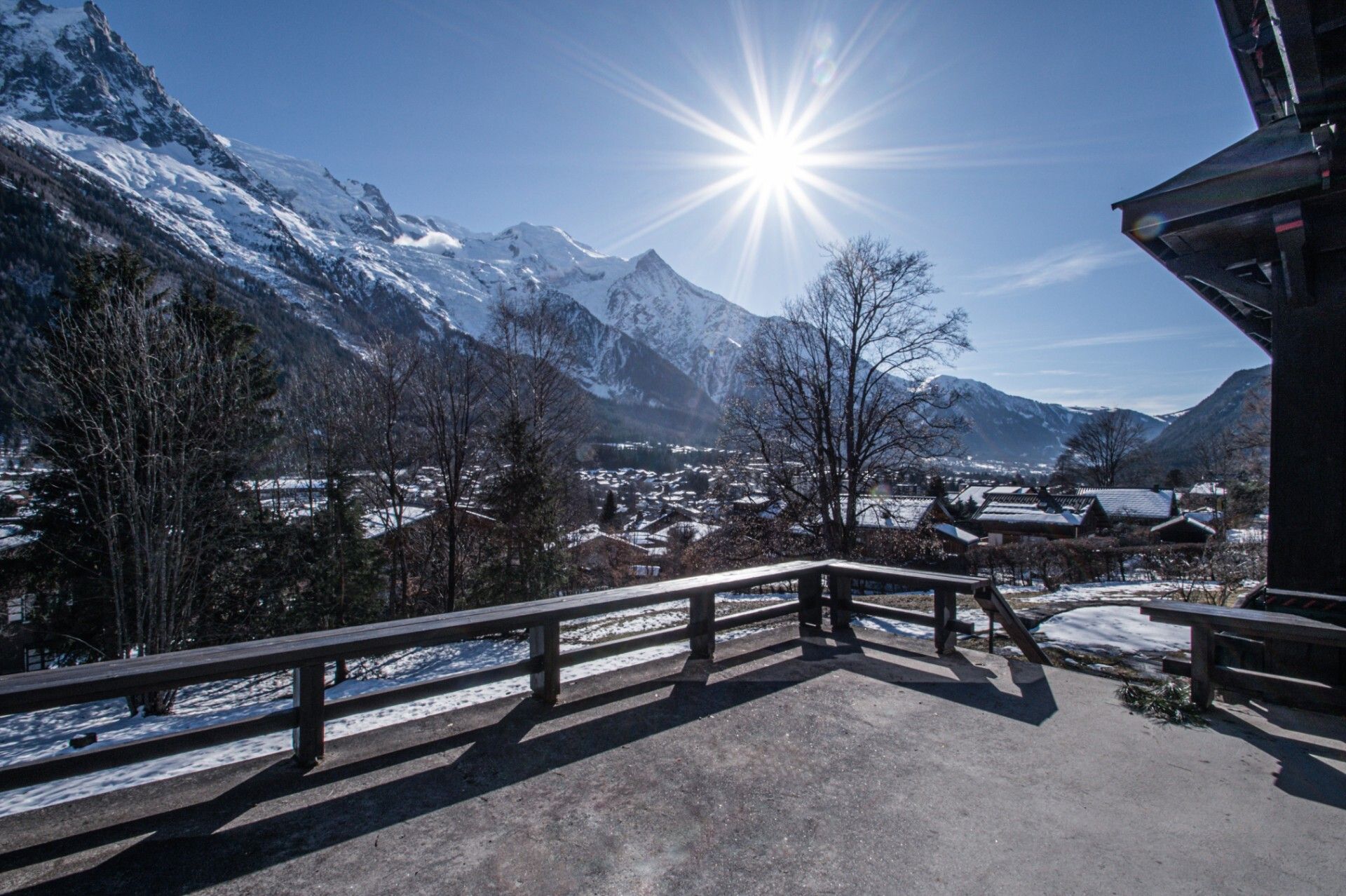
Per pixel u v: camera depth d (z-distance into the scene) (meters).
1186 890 2.34
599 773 3.25
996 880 2.39
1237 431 35.84
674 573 29.55
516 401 24.39
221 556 17.62
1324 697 3.64
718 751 3.50
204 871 2.44
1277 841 2.65
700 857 2.54
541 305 27.80
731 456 19.86
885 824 2.78
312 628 19.28
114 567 14.12
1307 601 4.37
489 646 17.12
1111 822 2.80
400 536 24.50
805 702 4.21
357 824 2.77
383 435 24.52
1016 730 3.79
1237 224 4.50
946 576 5.32
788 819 2.83
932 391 17.67
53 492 15.76
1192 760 3.40
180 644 15.06
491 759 3.38
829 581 6.05
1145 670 5.48
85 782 4.83
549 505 22.84
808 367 19.19
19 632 17.30
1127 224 4.84
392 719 6.34
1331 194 3.99
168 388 15.43
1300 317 4.54
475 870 2.46
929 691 4.43
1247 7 3.80
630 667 4.82
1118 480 62.59
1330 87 3.23
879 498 20.45
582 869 2.46
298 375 26.86
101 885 2.35
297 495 22.66
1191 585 14.73
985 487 58.22
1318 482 4.43
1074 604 9.36
